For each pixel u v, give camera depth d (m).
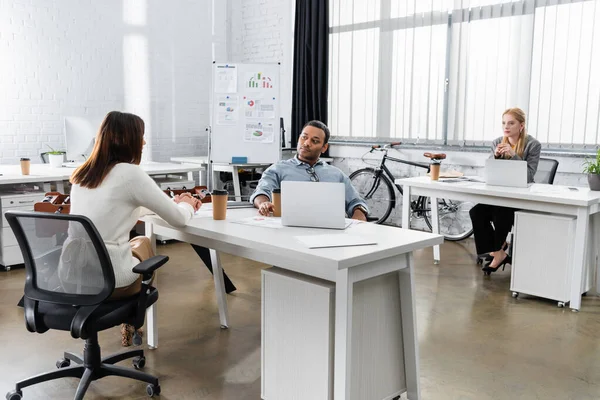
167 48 6.67
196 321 3.21
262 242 2.02
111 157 2.20
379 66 5.96
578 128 4.64
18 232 2.05
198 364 2.64
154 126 6.67
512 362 2.68
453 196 3.96
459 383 2.46
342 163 6.45
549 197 3.42
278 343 2.14
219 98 4.70
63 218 1.95
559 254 3.47
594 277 3.79
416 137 5.74
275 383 2.17
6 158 5.66
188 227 2.35
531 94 4.88
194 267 4.37
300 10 6.44
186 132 6.94
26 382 2.22
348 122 6.32
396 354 2.22
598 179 3.64
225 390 2.38
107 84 6.26
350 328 1.90
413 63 5.68
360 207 2.89
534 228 3.57
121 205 2.17
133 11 6.37
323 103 6.43
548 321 3.25
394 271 2.17
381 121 6.02
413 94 5.72
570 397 2.34
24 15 5.63
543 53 4.77
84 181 2.16
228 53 7.24
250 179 6.36
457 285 3.95
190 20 6.83
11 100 5.63
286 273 2.12
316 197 2.30
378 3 5.89
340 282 1.88
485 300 3.63
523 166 3.78
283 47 6.79
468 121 5.34
